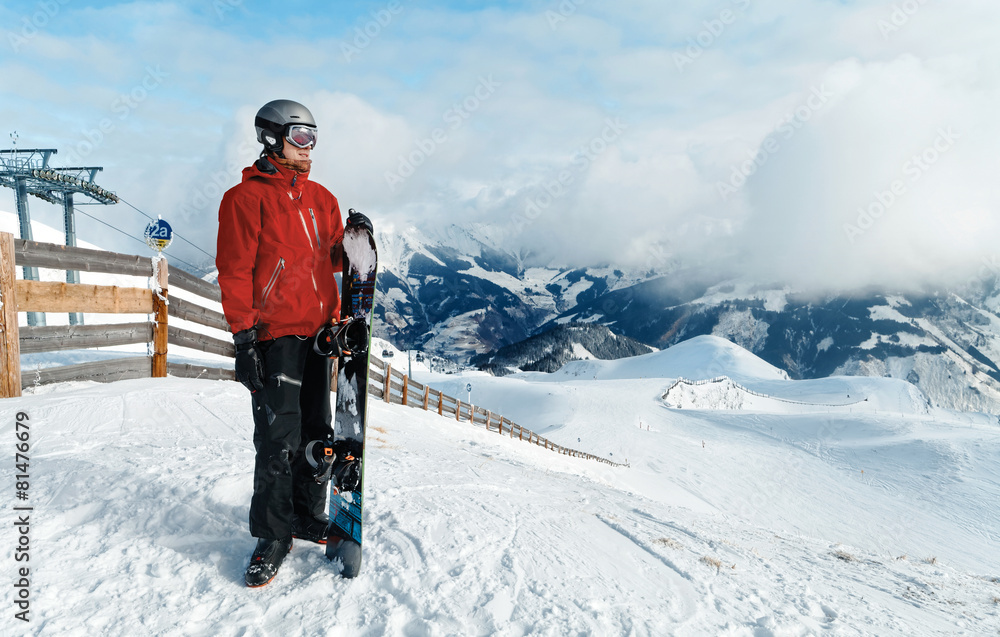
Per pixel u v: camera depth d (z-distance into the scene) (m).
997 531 33.59
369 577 2.04
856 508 38.09
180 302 6.73
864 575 3.58
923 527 34.44
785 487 42.41
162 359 6.30
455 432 11.44
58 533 2.12
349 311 2.07
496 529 2.79
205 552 2.12
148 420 4.45
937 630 2.44
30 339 4.76
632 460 49.31
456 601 1.92
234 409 5.26
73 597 1.72
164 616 1.69
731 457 53.66
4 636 1.48
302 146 2.01
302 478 2.20
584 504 4.29
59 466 2.83
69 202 23.69
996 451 50.97
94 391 5.00
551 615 1.89
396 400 13.08
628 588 2.30
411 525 2.64
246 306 1.86
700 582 2.54
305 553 2.21
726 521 6.67
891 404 129.50
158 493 2.55
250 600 1.83
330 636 1.65
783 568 3.29
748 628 2.06
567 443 58.94
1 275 4.46
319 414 2.18
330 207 2.21
